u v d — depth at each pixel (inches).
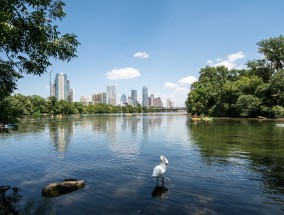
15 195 448.1
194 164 661.3
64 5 392.2
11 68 415.8
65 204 405.1
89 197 434.3
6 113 478.9
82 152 860.0
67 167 647.8
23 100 5644.7
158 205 398.9
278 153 805.2
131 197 432.8
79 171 606.5
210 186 485.1
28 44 357.7
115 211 379.6
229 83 3801.7
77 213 373.4
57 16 392.5
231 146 948.0
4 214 370.0
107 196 438.0
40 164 684.1
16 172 604.7
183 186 485.7
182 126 2009.1
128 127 1983.3
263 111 3157.0
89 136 1347.2
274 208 386.9
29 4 321.4
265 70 3651.6
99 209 386.6
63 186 466.0
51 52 378.9
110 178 545.0
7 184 512.7
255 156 759.7
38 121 2957.7
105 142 1104.8
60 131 1646.2
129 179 536.4
